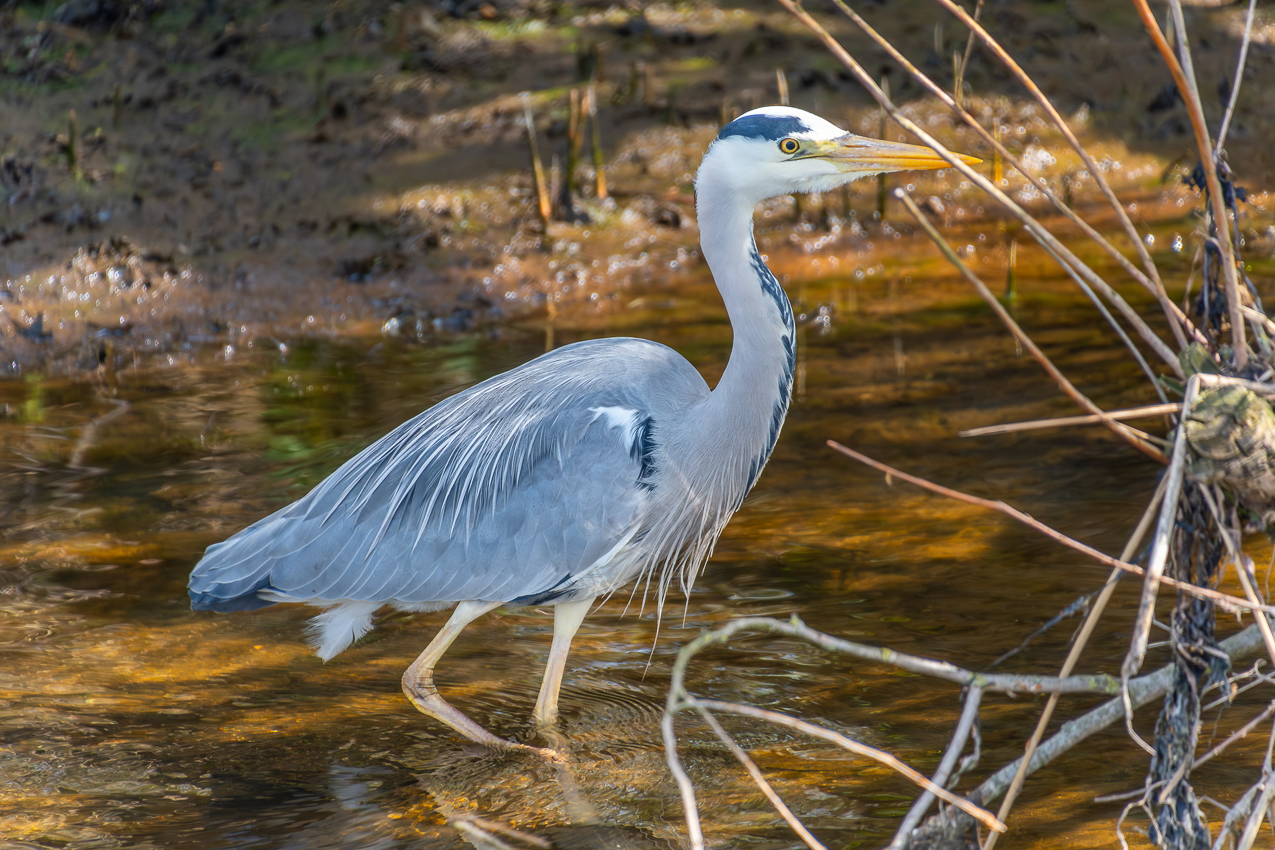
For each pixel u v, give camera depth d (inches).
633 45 833.5
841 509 430.6
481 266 645.9
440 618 401.7
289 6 864.3
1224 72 786.8
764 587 386.6
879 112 753.0
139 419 509.4
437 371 543.5
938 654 342.0
